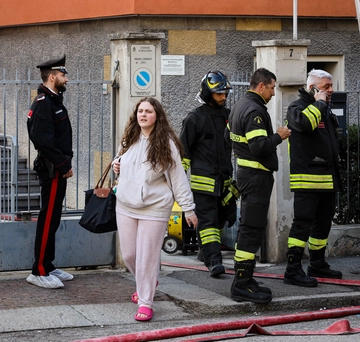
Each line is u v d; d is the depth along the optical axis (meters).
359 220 9.14
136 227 6.24
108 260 8.05
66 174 7.10
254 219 6.64
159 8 10.79
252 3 11.25
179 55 11.05
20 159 11.35
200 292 7.02
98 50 11.52
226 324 6.07
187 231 9.12
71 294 6.98
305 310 6.82
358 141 8.96
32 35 12.98
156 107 6.10
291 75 8.43
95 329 6.10
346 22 12.00
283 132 6.60
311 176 7.28
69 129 7.19
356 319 6.55
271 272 8.03
